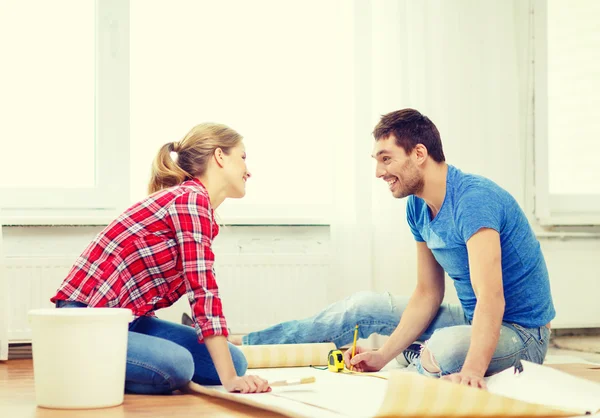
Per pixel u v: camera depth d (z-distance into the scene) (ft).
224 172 6.70
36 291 9.61
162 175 6.61
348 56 10.43
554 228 11.45
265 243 10.74
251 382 5.68
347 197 10.37
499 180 10.70
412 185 6.64
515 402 4.51
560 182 11.83
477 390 4.50
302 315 10.28
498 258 6.04
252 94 10.81
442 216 6.61
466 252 6.66
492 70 10.75
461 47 10.65
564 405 4.94
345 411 4.83
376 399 5.37
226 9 10.75
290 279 10.30
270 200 10.86
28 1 10.30
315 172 10.96
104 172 10.41
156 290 6.29
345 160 10.39
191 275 5.93
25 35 10.29
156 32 10.57
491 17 10.79
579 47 11.87
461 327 6.57
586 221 11.39
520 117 11.51
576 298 11.27
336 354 7.35
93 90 10.48
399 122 6.63
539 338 6.68
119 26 10.46
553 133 11.82
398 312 7.98
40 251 10.05
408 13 10.56
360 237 10.23
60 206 10.29
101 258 6.11
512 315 6.66
